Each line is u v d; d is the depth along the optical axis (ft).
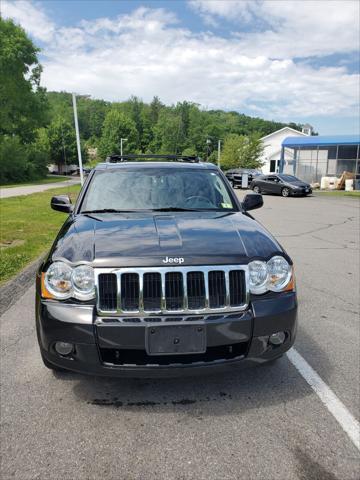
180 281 8.89
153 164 14.93
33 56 145.59
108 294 8.87
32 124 161.27
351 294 18.16
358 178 109.60
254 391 10.19
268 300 9.27
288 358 11.93
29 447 8.13
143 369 8.79
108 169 14.48
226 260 9.14
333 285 19.56
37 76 157.69
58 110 287.28
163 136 387.34
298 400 9.80
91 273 8.93
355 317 15.29
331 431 8.66
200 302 8.93
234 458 7.85
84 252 9.35
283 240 31.81
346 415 9.20
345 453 8.00
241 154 192.34
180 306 8.88
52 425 8.82
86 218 11.79
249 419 9.07
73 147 261.65
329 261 24.64
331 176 113.19
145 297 8.81
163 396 9.98
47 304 9.11
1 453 7.95
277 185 84.02
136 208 12.78
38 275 9.89
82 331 8.69
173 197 13.30
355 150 109.91
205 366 8.91
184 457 7.87
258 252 9.54
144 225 10.87
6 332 13.66
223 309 8.98
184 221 11.31
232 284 9.09
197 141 378.32
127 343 8.64
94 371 8.89
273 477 7.38
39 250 24.98
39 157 178.40
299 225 40.11
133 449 8.09
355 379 10.77
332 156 113.29
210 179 14.32
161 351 8.67
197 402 9.74
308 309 16.15
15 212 44.57
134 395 10.02
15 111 152.05
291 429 8.72
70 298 9.02
